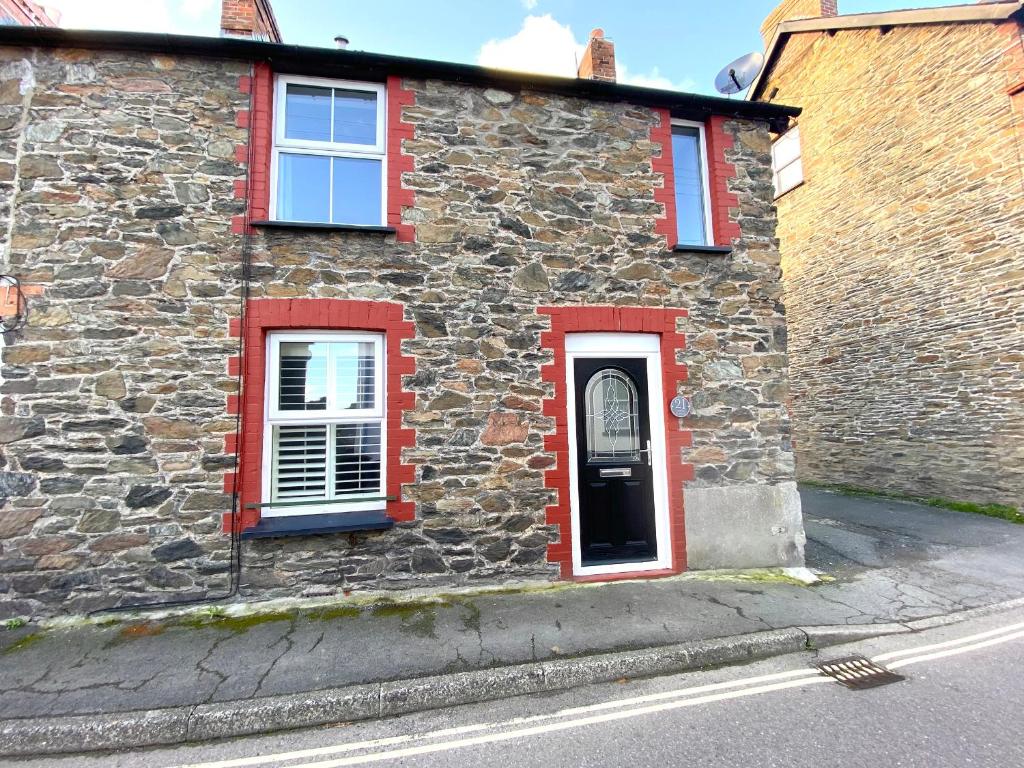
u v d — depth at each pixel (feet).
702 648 12.00
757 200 19.17
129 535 13.98
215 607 14.05
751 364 18.24
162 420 14.33
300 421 15.40
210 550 14.29
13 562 13.52
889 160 31.14
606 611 14.01
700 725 9.52
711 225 19.17
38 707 9.80
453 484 15.71
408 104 16.65
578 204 17.54
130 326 14.40
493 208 16.87
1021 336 24.41
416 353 15.81
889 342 31.22
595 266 17.43
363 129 17.17
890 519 25.03
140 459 14.16
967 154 26.76
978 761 8.29
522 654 11.71
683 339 17.79
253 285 15.10
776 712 9.88
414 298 15.96
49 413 13.88
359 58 15.97
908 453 29.99
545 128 17.61
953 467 27.48
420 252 16.15
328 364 15.84
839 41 34.50
